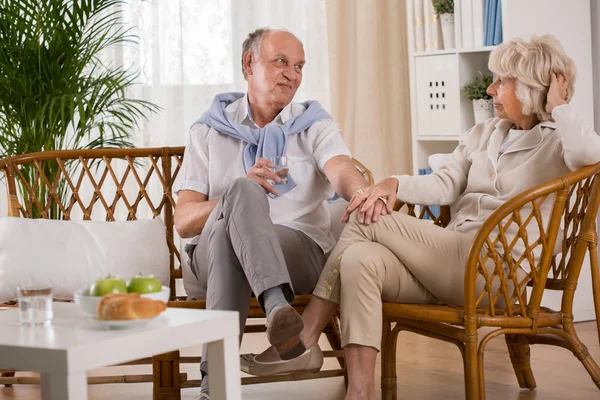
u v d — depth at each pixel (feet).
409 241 8.41
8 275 9.23
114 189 15.34
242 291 8.30
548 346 12.01
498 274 7.98
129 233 10.05
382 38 16.85
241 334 8.39
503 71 8.98
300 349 7.56
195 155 9.91
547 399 9.34
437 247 8.41
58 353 5.30
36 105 12.28
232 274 8.16
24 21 12.17
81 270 9.50
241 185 8.13
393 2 16.80
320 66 16.43
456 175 9.43
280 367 8.61
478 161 9.24
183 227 9.45
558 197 8.04
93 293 6.21
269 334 7.38
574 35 13.38
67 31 12.41
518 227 8.39
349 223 8.70
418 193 9.22
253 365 8.66
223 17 15.72
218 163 9.77
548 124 8.83
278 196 9.67
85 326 6.08
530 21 13.12
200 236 9.13
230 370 6.34
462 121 13.92
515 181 8.82
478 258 7.80
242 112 10.16
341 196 9.38
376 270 8.18
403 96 16.99
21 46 12.30
